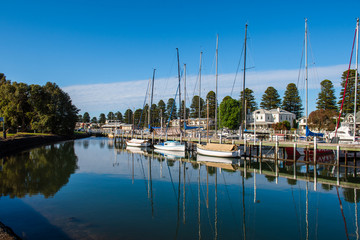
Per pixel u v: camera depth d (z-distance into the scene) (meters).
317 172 25.05
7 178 21.41
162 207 14.54
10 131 68.19
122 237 10.55
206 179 21.84
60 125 76.38
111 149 48.25
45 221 12.16
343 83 68.44
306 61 32.16
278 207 14.70
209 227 11.79
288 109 93.50
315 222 12.50
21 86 65.31
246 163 30.55
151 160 33.47
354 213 13.72
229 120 83.19
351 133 33.59
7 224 11.77
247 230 11.52
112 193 17.22
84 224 11.86
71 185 19.25
